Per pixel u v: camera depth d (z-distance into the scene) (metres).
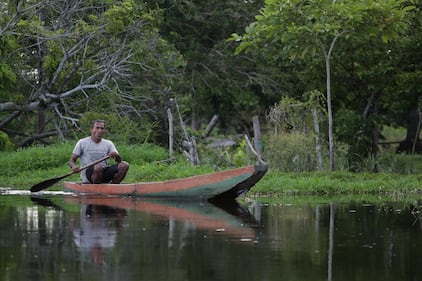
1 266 19.28
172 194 35.12
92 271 18.78
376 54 48.25
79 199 35.03
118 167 36.97
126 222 26.75
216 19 67.31
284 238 23.53
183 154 48.28
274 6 43.16
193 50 67.00
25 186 42.19
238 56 68.69
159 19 57.34
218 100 70.75
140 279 18.03
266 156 46.09
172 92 57.66
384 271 18.98
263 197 36.47
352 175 42.28
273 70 66.81
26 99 57.44
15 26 52.72
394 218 28.17
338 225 26.25
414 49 48.44
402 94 50.12
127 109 56.94
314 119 46.09
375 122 49.22
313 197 36.41
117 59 56.72
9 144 53.31
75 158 36.97
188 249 21.55
